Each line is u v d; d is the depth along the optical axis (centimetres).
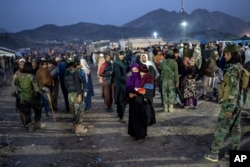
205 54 1353
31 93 789
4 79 2186
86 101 1016
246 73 513
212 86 1166
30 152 655
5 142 722
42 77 971
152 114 700
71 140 730
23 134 791
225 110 522
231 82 506
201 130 746
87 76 1008
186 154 597
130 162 575
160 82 1049
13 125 894
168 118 881
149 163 564
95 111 1041
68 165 578
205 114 898
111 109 1023
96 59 3253
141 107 688
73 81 779
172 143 666
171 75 935
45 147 684
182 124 810
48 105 994
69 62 786
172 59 942
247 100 542
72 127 845
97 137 745
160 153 612
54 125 873
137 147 655
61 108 1134
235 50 520
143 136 689
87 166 570
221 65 1220
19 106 800
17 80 783
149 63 916
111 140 714
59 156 627
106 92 1009
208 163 548
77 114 783
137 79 695
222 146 623
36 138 754
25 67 784
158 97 1256
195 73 991
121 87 859
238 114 527
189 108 989
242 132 695
